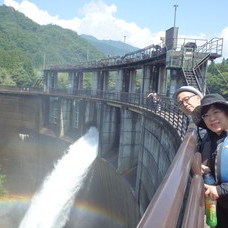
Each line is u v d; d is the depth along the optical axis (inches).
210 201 123.3
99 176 1764.3
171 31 1263.5
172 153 724.0
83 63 2561.5
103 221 1595.7
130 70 1839.3
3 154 2839.6
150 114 1090.7
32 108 2753.4
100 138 1817.2
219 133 132.2
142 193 1135.0
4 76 4601.4
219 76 2283.5
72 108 2480.3
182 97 206.5
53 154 2447.1
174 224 63.9
